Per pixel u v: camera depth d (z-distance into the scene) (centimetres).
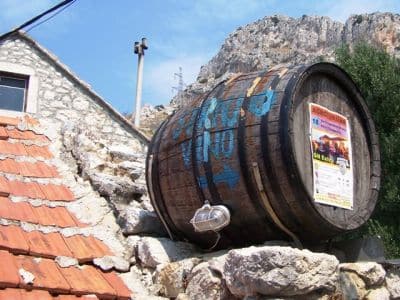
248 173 472
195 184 509
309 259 420
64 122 858
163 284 514
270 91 488
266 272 408
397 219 1038
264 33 11512
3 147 712
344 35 10225
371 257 548
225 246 533
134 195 667
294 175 452
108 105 1037
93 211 622
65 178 677
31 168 678
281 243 489
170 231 571
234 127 490
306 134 491
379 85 1117
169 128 569
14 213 563
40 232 548
